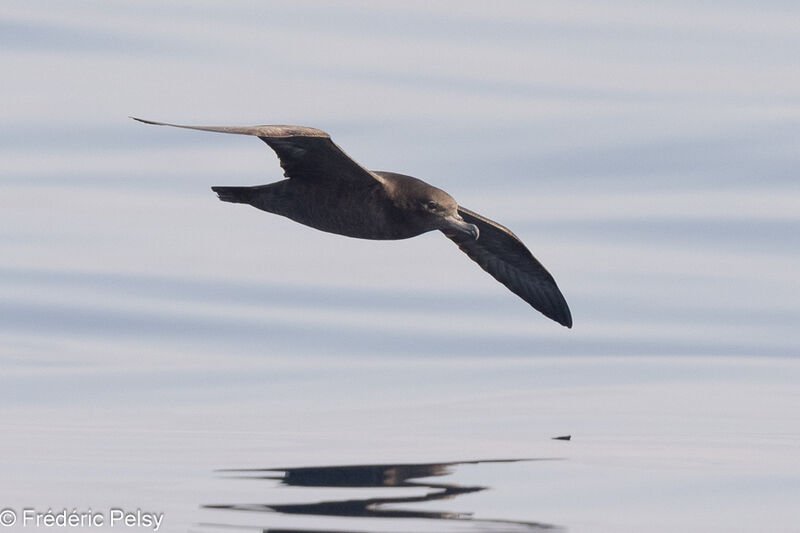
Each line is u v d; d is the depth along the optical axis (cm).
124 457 1528
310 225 1488
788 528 1274
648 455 1541
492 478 1424
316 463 1491
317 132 1280
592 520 1283
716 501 1362
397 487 1388
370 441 1611
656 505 1340
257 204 1484
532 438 1630
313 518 1270
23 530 1262
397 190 1455
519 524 1261
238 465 1487
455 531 1234
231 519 1273
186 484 1405
